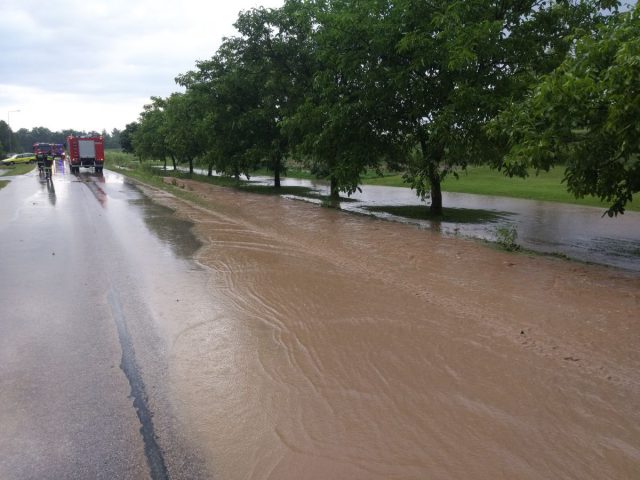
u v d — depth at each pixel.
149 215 15.10
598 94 7.85
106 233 11.80
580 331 5.49
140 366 4.65
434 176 17.23
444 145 15.26
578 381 4.30
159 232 12.08
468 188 28.11
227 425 3.65
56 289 7.12
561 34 14.56
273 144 26.20
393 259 9.23
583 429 3.57
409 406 3.89
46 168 30.53
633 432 3.53
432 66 15.26
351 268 8.51
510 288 7.24
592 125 8.32
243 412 3.83
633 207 19.61
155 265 8.63
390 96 15.74
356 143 17.52
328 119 17.52
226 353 4.93
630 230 14.59
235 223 13.85
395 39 15.20
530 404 3.91
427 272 8.22
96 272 8.11
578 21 14.23
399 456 3.26
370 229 12.97
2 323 5.76
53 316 6.00
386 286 7.34
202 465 3.20
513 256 9.64
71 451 3.35
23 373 4.50
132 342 5.22
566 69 8.63
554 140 8.47
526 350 4.96
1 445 3.41
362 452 3.31
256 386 4.25
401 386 4.22
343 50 16.66
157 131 47.62
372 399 4.01
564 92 7.88
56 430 3.60
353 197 24.66
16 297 6.73
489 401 3.96
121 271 8.18
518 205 21.05
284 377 4.41
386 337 5.32
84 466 3.19
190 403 3.97
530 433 3.52
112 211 15.93
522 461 3.21
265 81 25.42
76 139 39.47
